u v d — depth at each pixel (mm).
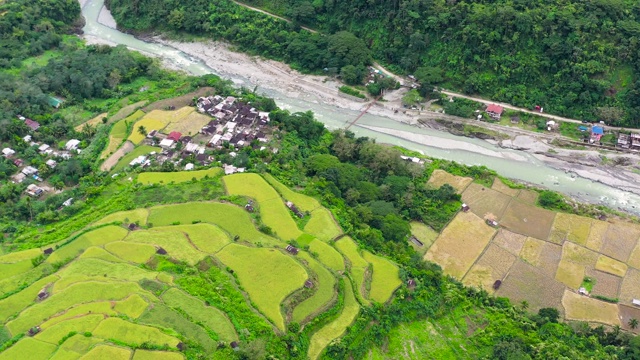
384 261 101562
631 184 128500
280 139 133750
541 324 94500
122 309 83562
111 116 145125
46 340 78938
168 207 107125
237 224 102938
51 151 133875
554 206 120750
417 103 152125
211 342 79312
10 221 112812
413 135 144500
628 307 100312
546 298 101875
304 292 89750
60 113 146500
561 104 144375
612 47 142125
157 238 98688
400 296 94875
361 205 115500
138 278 89500
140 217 105000
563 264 108062
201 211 105938
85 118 146625
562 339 91938
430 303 96188
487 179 128375
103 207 110500
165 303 84875
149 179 117438
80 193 117750
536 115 144375
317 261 96188
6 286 91750
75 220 108938
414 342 90688
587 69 142250
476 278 105438
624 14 146875
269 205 109125
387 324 91375
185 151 127875
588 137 138500
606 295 102312
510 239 113188
